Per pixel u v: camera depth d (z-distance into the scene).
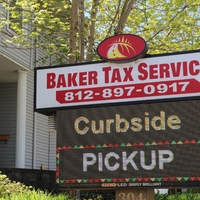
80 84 7.30
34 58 16.91
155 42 14.90
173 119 6.72
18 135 15.47
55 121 7.44
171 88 6.85
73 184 6.93
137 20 14.70
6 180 9.41
